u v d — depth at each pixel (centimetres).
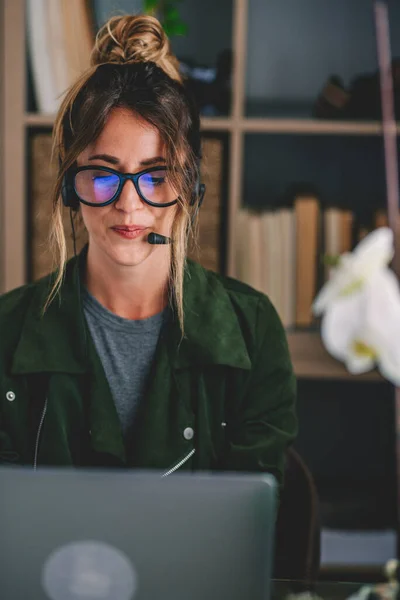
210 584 82
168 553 81
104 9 234
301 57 258
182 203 114
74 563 81
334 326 89
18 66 222
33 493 80
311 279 230
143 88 111
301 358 228
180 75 121
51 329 123
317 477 266
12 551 81
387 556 224
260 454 125
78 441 124
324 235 231
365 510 228
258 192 261
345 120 233
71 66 222
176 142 112
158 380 123
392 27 252
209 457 127
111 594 81
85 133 110
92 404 121
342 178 260
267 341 132
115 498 80
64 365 122
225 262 234
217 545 81
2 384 124
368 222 260
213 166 224
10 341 125
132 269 119
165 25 223
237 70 226
